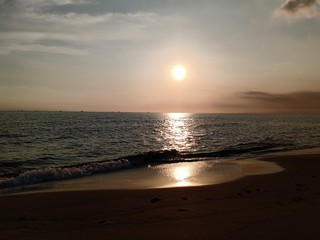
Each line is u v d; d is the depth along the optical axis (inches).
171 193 522.0
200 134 2313.0
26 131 2261.3
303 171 764.0
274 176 693.3
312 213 360.2
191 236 289.6
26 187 597.0
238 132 2551.7
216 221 337.1
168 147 1453.0
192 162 957.2
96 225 336.8
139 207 425.7
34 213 399.5
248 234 289.7
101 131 2407.7
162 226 324.5
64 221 358.3
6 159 1043.9
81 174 742.5
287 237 279.3
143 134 2215.8
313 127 3553.2
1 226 336.2
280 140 1846.7
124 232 305.7
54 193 526.0
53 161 1019.9
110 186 603.5
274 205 413.4
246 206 412.2
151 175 737.0
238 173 748.6
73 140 1685.5
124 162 882.1
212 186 585.3
